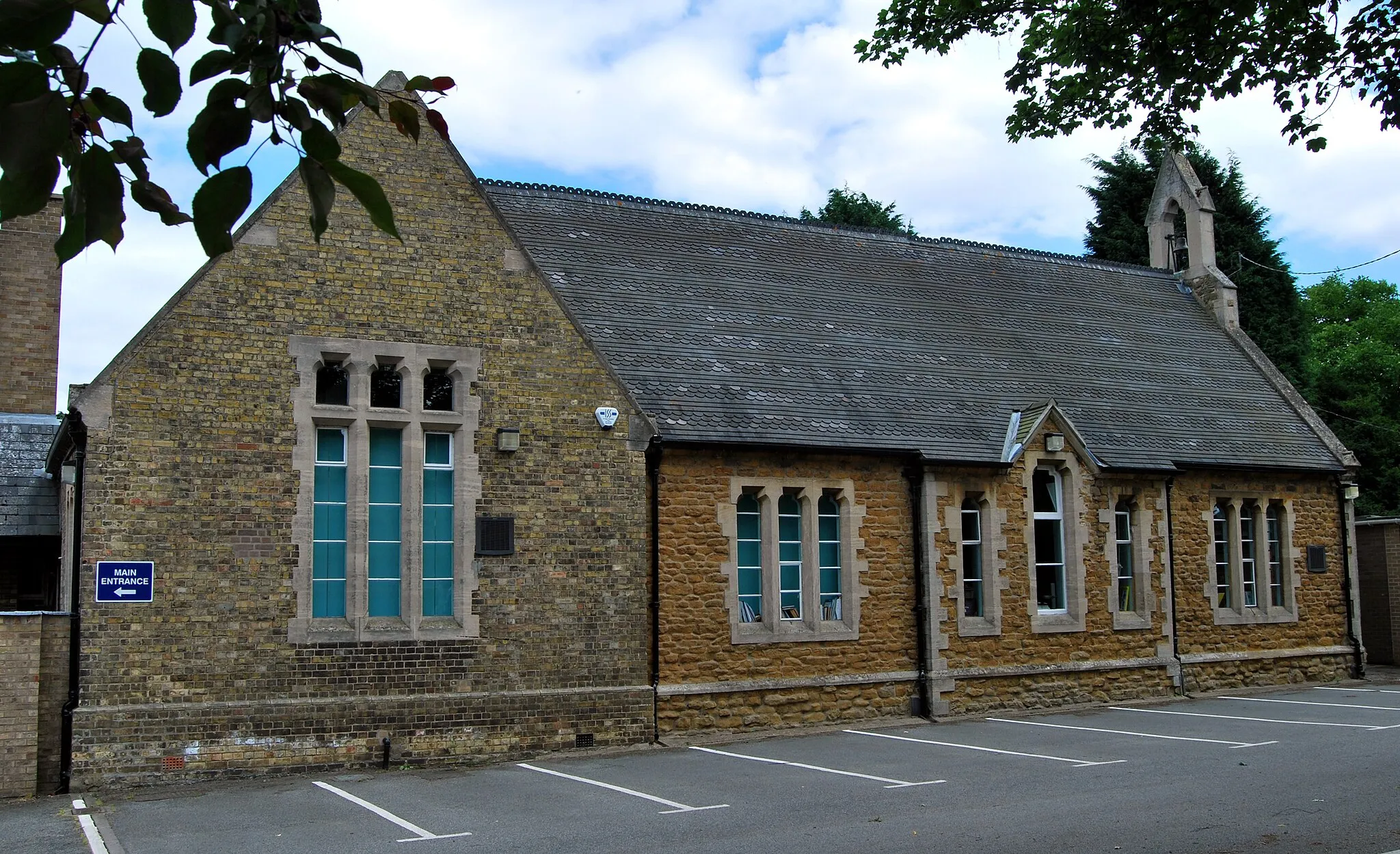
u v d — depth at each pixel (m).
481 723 14.20
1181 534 20.83
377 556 14.26
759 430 16.83
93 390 12.84
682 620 15.87
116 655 12.62
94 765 12.37
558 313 15.41
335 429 14.20
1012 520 18.75
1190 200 27.70
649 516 15.85
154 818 10.92
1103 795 11.59
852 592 17.36
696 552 16.09
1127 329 24.67
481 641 14.38
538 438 15.03
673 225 21.48
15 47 2.81
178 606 12.94
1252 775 12.66
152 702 12.70
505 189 20.41
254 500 13.42
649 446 15.74
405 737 13.77
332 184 3.21
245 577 13.28
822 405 18.05
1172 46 10.66
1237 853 9.18
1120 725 16.88
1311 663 22.12
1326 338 44.25
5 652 12.20
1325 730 16.23
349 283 14.25
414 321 14.54
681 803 11.46
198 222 3.07
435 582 14.50
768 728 16.27
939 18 11.37
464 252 14.94
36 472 18.22
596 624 15.08
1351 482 23.30
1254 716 17.77
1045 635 18.83
